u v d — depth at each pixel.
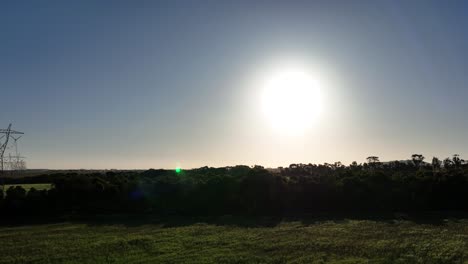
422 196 52.59
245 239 33.94
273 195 53.59
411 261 25.38
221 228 40.66
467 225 39.69
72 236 37.16
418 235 34.16
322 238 33.62
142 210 54.91
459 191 52.53
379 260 25.78
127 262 26.61
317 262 25.56
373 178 54.97
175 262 26.31
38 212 52.03
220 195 54.41
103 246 31.88
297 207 54.19
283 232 37.25
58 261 27.50
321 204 53.84
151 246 31.61
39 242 34.41
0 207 50.38
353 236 34.25
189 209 54.62
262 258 27.03
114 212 54.25
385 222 42.41
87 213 53.38
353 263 25.19
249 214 52.38
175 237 35.44
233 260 26.62
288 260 26.44
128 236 36.41
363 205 52.81
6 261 27.98
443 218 45.12
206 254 28.52
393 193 52.72
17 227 44.03
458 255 26.75
